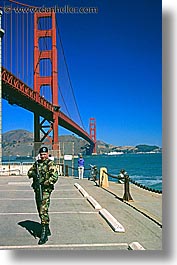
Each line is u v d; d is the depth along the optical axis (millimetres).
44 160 6102
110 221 7270
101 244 5836
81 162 20609
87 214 8484
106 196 11906
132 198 11195
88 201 10562
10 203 10289
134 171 44625
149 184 25203
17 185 15961
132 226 7141
